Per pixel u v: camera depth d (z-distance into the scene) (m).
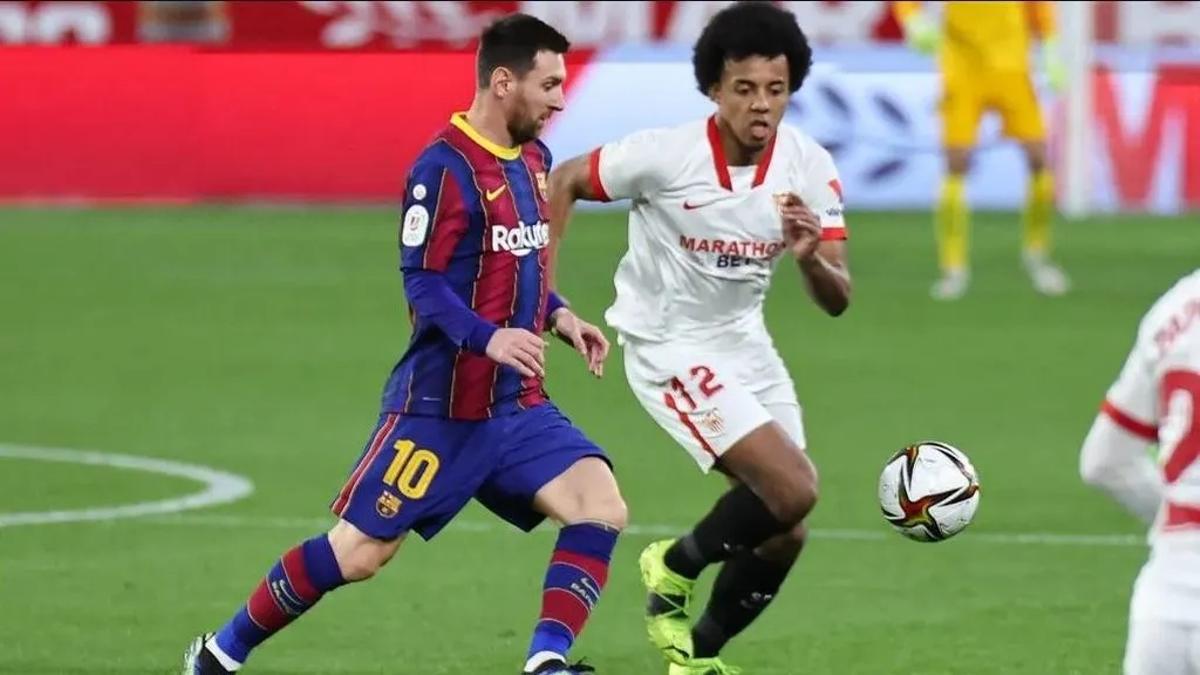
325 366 49.75
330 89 77.00
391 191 77.12
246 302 58.88
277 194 77.44
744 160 24.67
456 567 31.55
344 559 22.38
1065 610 28.88
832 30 78.06
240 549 32.38
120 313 57.03
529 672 22.02
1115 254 67.38
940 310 57.81
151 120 77.44
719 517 24.27
